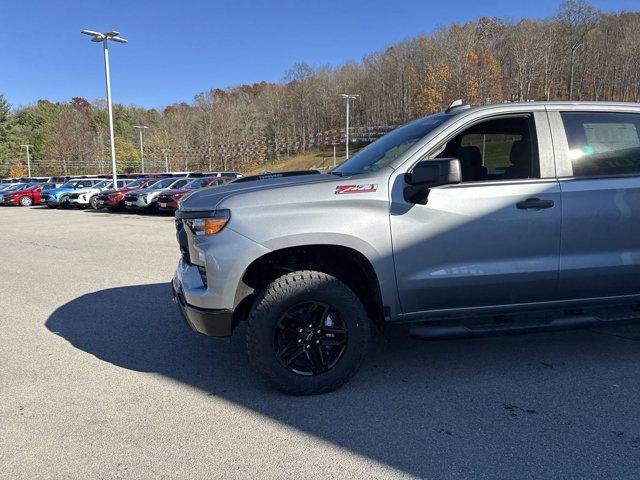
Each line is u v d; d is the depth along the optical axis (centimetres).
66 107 10231
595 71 8231
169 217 1870
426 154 346
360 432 292
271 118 11006
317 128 10819
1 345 449
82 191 2477
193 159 10375
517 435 286
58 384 364
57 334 479
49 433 295
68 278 736
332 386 338
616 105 373
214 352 425
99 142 9206
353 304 334
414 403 326
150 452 274
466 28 9062
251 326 326
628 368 375
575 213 348
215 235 324
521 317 365
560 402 324
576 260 352
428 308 346
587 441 278
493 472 252
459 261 340
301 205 325
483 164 369
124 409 324
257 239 319
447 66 8419
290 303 325
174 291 389
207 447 278
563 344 425
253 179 399
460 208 337
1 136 8156
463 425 298
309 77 11062
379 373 374
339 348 341
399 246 333
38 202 3045
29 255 966
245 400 335
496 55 8825
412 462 262
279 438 287
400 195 334
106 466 262
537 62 8325
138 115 11800
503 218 340
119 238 1212
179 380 369
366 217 328
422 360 397
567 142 357
